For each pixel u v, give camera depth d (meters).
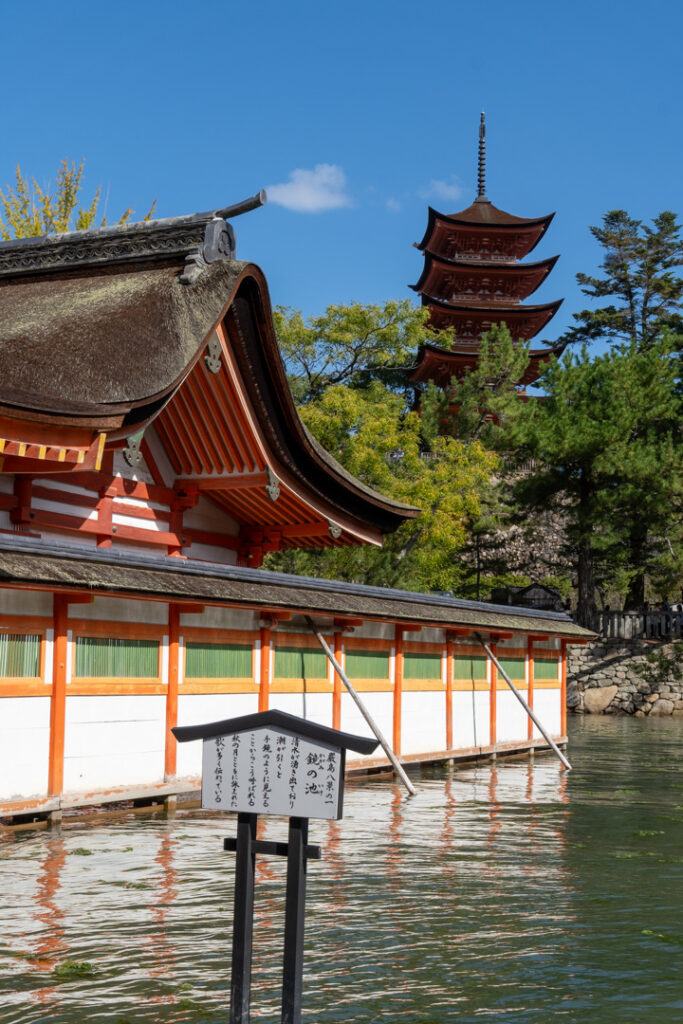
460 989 6.42
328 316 45.91
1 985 6.25
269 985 6.39
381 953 7.13
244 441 17.94
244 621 15.18
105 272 18.86
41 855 10.13
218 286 16.58
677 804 15.12
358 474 39.31
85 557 12.11
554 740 24.95
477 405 51.38
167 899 8.35
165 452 18.61
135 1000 6.02
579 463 45.94
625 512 46.16
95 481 17.03
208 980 6.39
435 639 20.17
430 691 19.91
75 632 12.34
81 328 15.64
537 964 6.95
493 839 11.83
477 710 21.56
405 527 39.59
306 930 7.68
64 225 33.66
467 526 48.22
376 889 9.09
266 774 5.18
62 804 12.03
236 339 16.86
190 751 14.00
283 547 22.48
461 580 51.12
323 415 39.41
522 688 23.62
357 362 47.44
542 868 10.20
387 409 41.38
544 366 48.94
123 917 7.77
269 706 15.53
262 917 8.00
